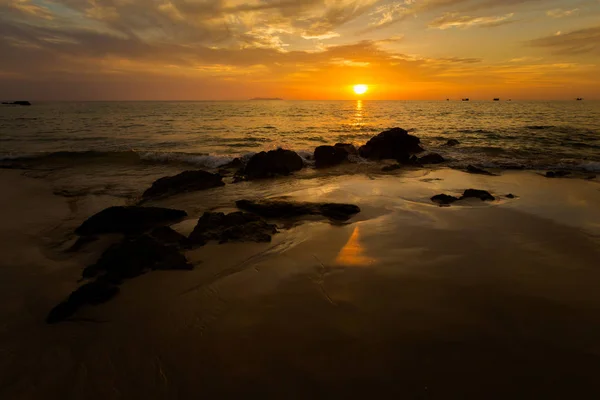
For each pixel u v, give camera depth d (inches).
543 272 203.5
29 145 854.5
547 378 123.9
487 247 240.4
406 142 714.2
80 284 204.4
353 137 1031.6
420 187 424.5
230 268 216.7
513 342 143.1
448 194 389.4
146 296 185.9
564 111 2541.8
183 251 242.1
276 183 476.7
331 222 299.3
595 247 237.3
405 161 625.6
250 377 128.3
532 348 139.3
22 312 175.8
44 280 209.0
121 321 165.0
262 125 1444.4
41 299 187.8
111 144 879.7
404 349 140.4
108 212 294.5
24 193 428.1
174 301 180.5
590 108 3144.7
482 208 331.0
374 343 144.6
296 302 177.0
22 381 129.8
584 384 120.8
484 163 598.9
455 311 165.8
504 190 408.2
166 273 210.4
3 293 193.9
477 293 181.3
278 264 220.2
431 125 1397.6
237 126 1393.9
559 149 751.1
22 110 3006.9
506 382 122.5
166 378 129.3
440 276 200.5
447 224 287.3
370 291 185.8
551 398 115.8
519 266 211.6
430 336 148.0
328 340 147.4
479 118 1814.7
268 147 841.5
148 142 915.4
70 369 135.3
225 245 250.5
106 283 191.3
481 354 136.5
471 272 204.7
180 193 420.2
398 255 230.1
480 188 418.6
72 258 241.0
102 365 137.0
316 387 122.8
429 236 262.1
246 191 432.1
